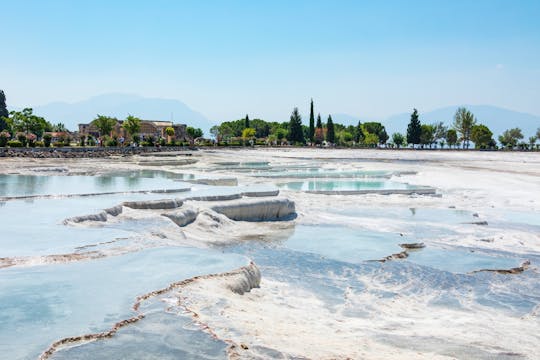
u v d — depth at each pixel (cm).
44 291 1209
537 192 4078
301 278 1673
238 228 2512
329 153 10975
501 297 1562
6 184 3366
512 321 1345
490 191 4116
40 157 7112
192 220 2420
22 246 1599
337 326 1201
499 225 2767
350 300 1472
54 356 892
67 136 14288
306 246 2156
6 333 977
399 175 5419
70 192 2844
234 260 1529
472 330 1245
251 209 2738
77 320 1041
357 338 1112
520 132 16400
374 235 2383
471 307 1462
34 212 2158
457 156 10300
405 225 2664
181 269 1410
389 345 1085
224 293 1275
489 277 1770
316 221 2755
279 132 17950
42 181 3616
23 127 11538
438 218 2905
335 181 4700
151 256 1544
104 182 3538
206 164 6594
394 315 1357
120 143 10738
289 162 7338
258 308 1256
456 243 2277
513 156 10525
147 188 3086
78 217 2055
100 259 1494
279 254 1995
